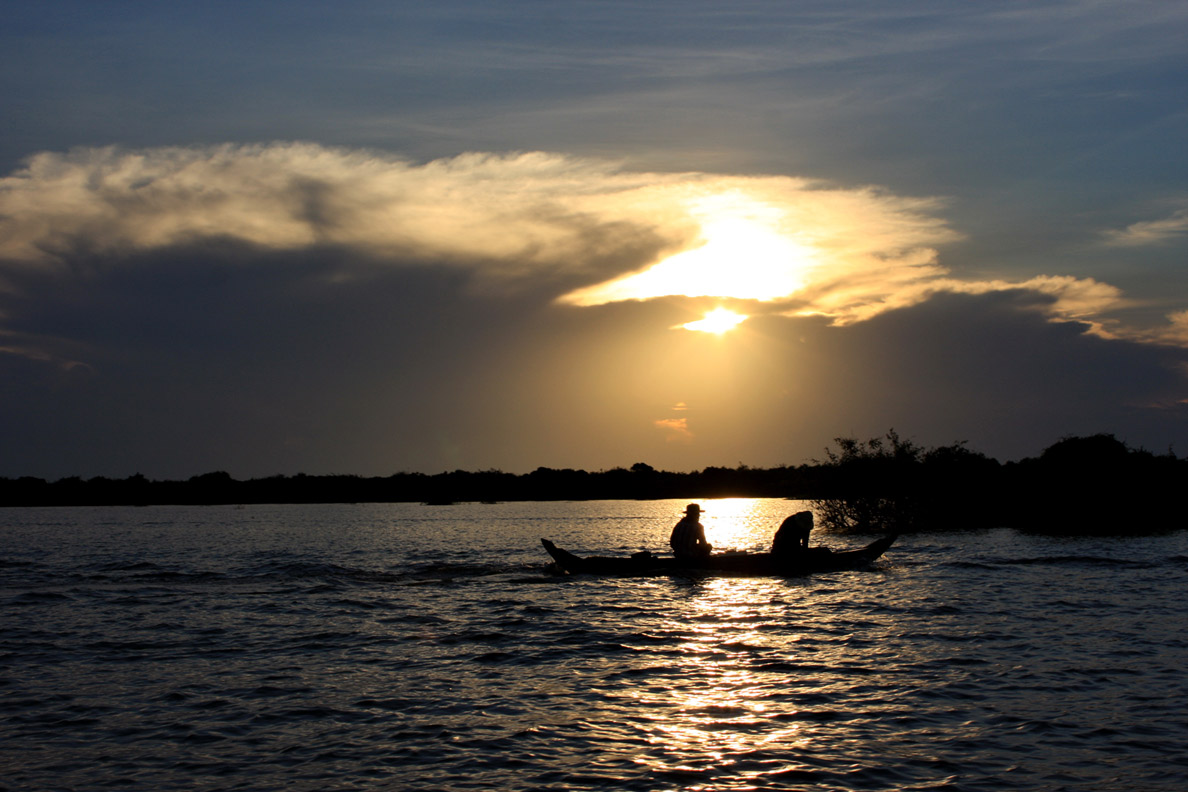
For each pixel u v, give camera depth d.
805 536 22.70
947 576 21.55
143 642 14.63
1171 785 7.86
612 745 9.07
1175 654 12.64
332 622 16.38
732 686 11.23
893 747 8.90
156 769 8.61
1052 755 8.61
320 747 9.16
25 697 11.17
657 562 22.64
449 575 23.59
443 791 7.96
